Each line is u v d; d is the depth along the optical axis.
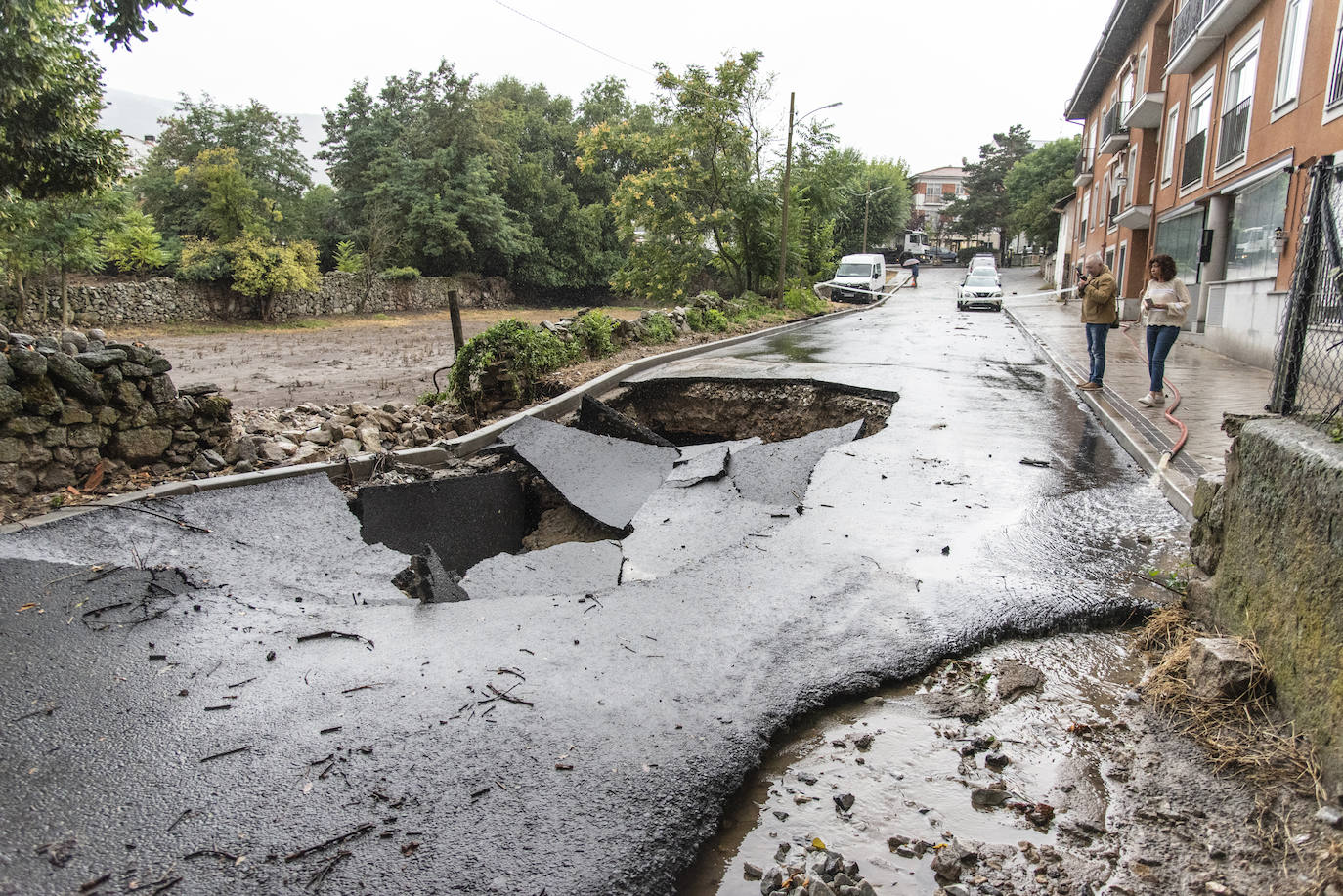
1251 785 2.86
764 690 3.50
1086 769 3.02
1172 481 6.46
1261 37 14.69
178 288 29.08
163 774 2.91
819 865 2.53
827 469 7.27
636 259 30.31
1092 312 10.99
